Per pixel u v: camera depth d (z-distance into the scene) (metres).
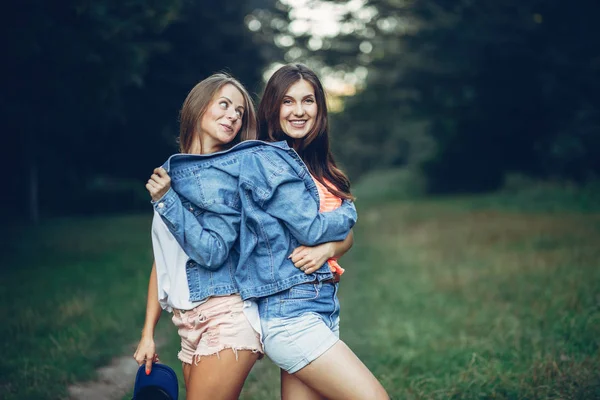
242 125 3.00
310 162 3.11
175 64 16.02
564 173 19.67
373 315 6.86
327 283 2.82
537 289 6.93
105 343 5.57
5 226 16.89
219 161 2.79
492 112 22.33
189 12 14.61
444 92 22.53
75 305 6.66
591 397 3.94
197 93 2.92
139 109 16.95
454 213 17.89
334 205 3.00
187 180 2.75
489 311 6.43
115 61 8.71
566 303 6.11
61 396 4.34
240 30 19.14
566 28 17.88
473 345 5.23
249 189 2.73
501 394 4.16
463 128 25.75
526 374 4.35
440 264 9.87
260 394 4.31
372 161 50.59
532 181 24.27
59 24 8.07
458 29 18.50
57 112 10.86
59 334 5.64
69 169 21.72
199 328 2.75
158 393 2.78
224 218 2.71
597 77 17.97
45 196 22.20
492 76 20.00
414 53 21.02
